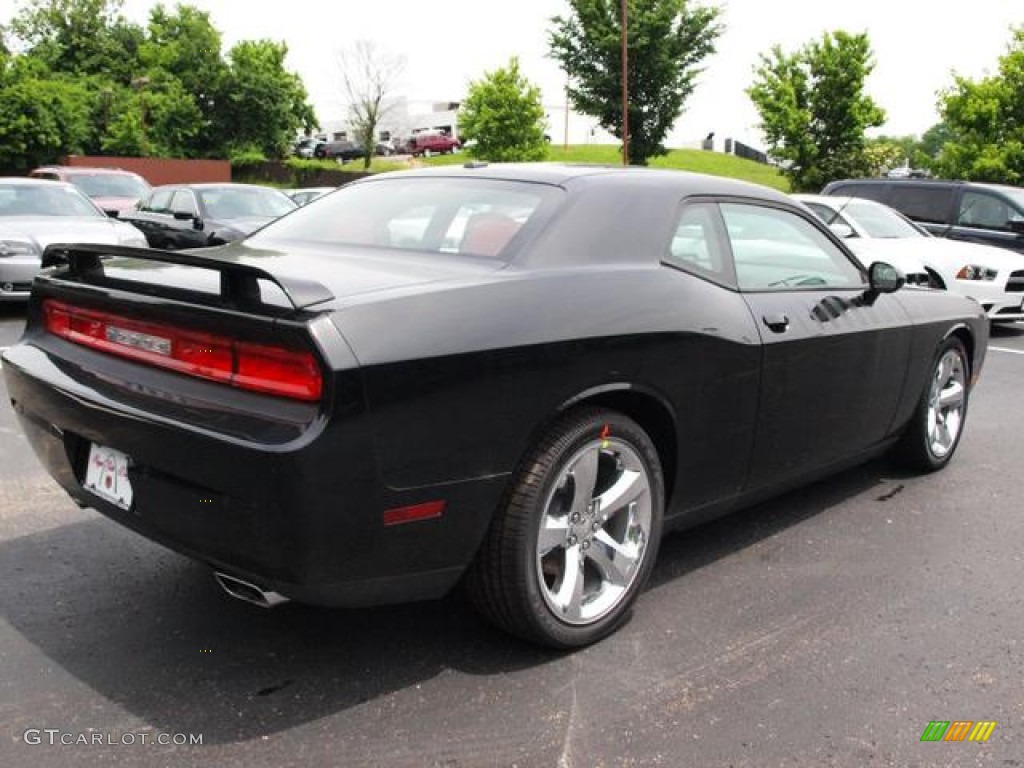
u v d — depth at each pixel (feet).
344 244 10.84
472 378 8.19
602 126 106.22
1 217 32.55
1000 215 38.14
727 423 10.84
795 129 85.87
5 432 17.63
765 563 12.15
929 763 7.93
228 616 10.22
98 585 10.93
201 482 7.88
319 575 7.72
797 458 12.31
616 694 8.84
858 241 33.42
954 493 15.26
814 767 7.82
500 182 10.96
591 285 9.48
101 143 163.22
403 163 200.03
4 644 9.45
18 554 11.77
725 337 10.57
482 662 9.37
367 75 185.57
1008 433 19.49
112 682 8.82
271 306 7.76
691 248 10.87
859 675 9.34
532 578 8.95
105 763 7.59
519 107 125.90
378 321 7.85
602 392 9.27
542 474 8.78
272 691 8.73
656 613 10.59
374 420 7.63
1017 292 33.42
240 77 182.70
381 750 7.87
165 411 8.18
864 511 14.29
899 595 11.27
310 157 230.48
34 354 10.08
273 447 7.39
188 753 7.75
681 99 103.30
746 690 8.98
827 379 12.35
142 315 8.76
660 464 10.28
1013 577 11.91
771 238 12.17
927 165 77.05
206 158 180.24
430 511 8.11
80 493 9.53
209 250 11.14
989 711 8.74
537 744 8.02
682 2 99.66
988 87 69.62
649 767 7.75
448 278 8.86
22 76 138.62
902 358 14.15
